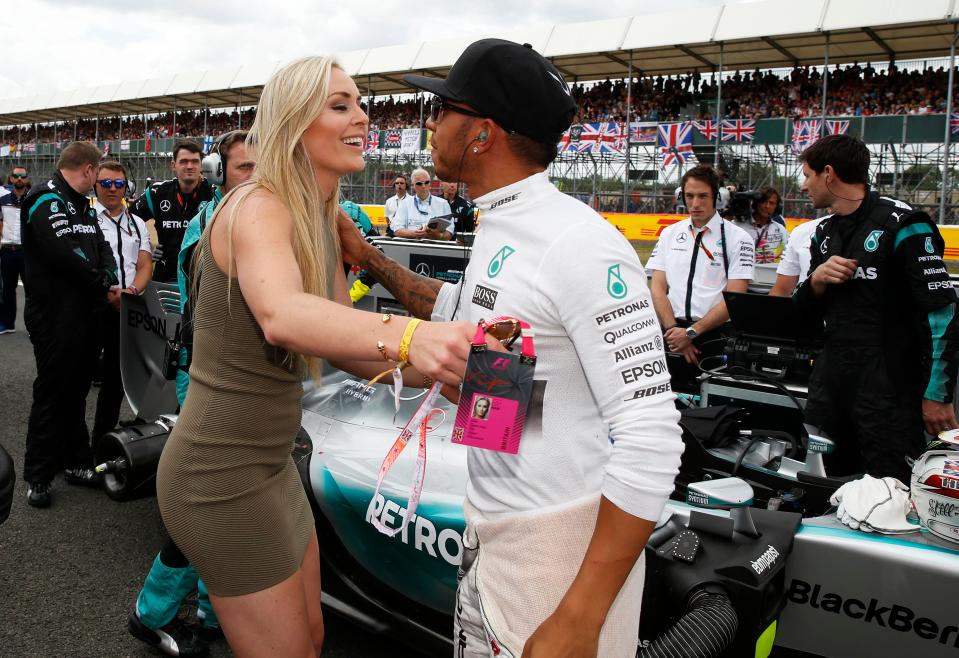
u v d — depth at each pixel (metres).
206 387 1.40
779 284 4.24
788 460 2.71
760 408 3.19
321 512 2.44
